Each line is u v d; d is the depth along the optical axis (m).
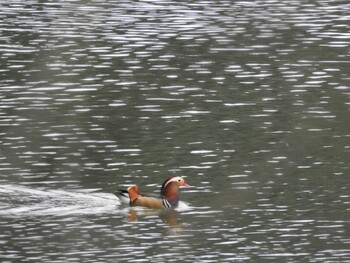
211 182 30.86
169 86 42.34
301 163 32.50
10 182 30.48
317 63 46.12
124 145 34.38
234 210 28.56
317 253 25.48
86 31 52.72
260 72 44.69
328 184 30.61
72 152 33.59
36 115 37.97
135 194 29.08
